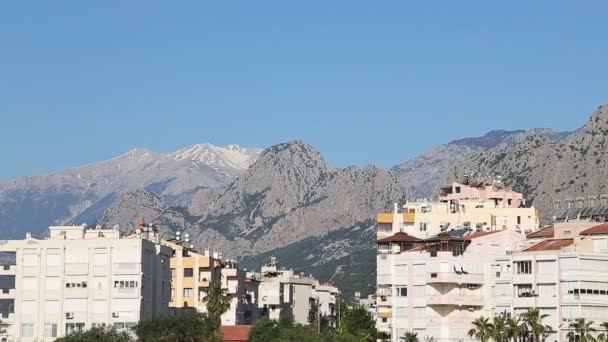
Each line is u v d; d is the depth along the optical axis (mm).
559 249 195875
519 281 197375
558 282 192625
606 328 189000
